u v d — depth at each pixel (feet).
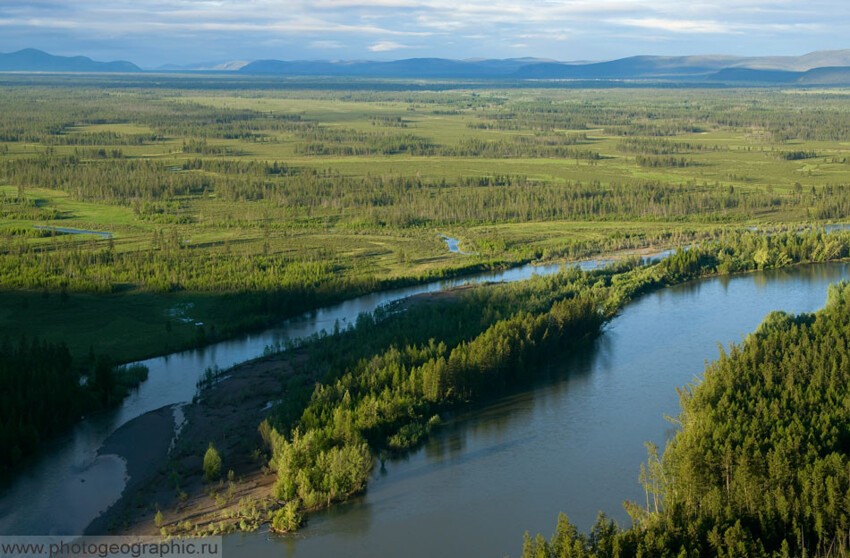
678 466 383.45
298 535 375.04
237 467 433.07
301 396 485.15
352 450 410.93
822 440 399.44
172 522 385.91
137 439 469.16
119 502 404.98
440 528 379.96
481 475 425.69
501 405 510.99
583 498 403.54
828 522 337.93
